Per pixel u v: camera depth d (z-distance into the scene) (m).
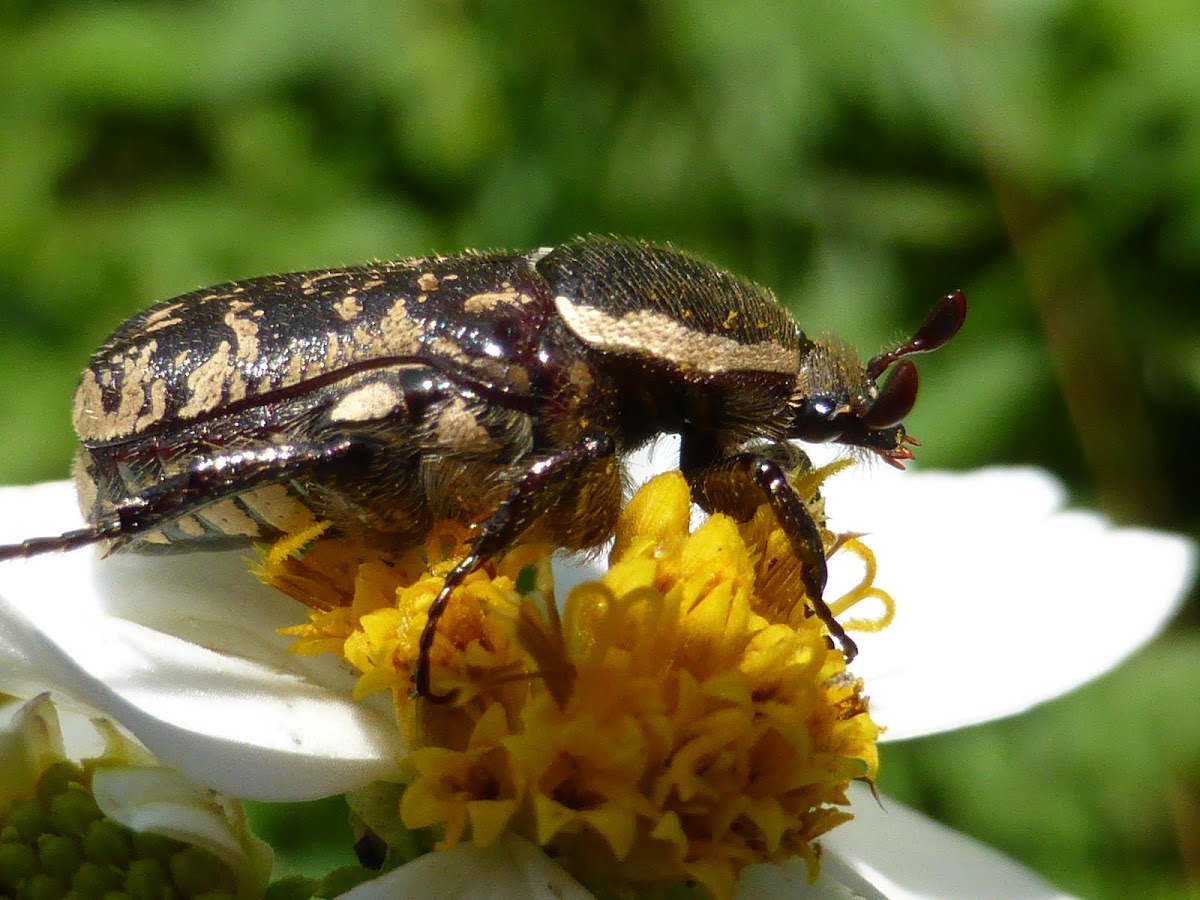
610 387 0.05
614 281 0.05
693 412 0.05
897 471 0.05
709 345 0.05
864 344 0.08
